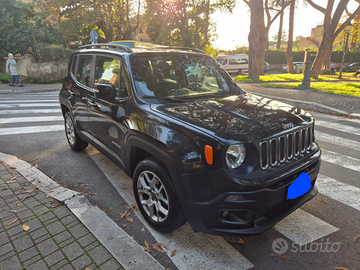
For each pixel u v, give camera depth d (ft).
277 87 47.24
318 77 69.05
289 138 8.10
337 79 66.49
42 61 59.98
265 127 7.69
